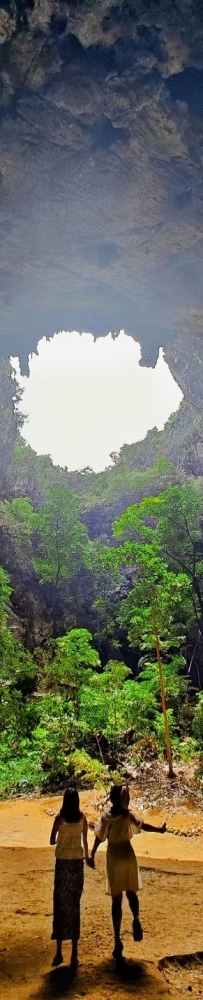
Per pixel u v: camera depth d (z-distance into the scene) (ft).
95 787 49.47
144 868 27.27
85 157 47.39
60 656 63.16
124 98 41.73
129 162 47.93
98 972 13.21
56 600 116.26
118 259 60.85
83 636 62.64
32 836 37.42
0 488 151.84
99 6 35.96
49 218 54.34
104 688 56.29
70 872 13.99
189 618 77.82
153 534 75.00
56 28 37.78
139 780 51.06
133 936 14.75
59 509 119.65
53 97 41.81
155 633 56.34
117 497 153.07
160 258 60.64
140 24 37.55
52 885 22.13
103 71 40.37
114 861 14.70
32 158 47.19
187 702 71.26
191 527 81.15
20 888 21.54
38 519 120.06
